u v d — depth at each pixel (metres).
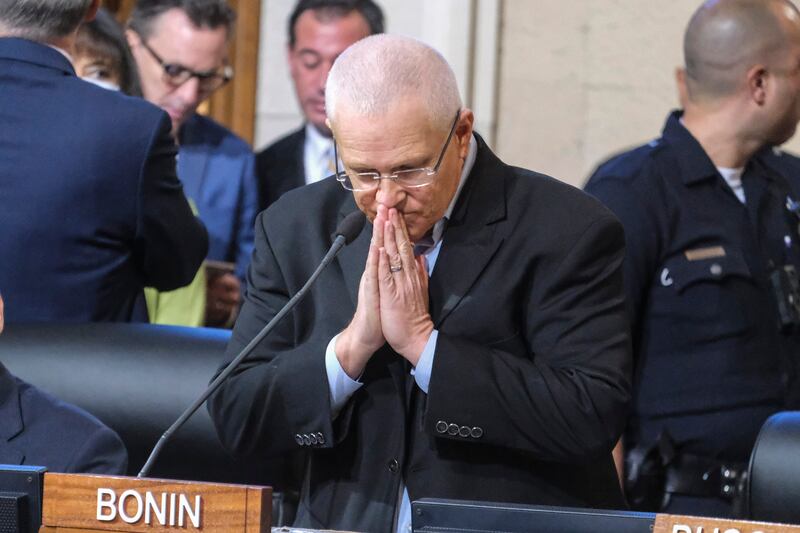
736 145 11.75
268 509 6.59
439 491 8.37
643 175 11.59
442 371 8.20
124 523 6.70
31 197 11.28
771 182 11.98
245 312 9.02
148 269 11.91
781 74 11.62
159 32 14.56
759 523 6.20
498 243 8.52
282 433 8.59
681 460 11.41
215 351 10.45
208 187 15.68
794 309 11.52
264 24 18.27
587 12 18.02
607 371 8.32
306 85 15.85
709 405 11.39
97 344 10.55
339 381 8.43
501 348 8.46
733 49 11.65
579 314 8.41
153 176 11.52
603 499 8.73
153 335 10.62
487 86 17.98
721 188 11.66
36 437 8.95
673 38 17.92
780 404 11.45
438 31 17.84
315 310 8.79
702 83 11.84
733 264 11.45
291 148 16.22
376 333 8.32
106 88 11.74
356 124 7.95
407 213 8.18
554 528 6.55
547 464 8.52
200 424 10.22
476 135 8.87
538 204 8.62
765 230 11.72
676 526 6.33
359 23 15.77
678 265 11.48
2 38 11.54
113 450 9.02
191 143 15.82
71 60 11.80
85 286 11.43
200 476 10.26
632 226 11.41
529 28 18.05
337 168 8.52
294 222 8.93
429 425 8.24
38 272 11.31
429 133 7.99
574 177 18.05
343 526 8.48
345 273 8.73
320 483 8.68
